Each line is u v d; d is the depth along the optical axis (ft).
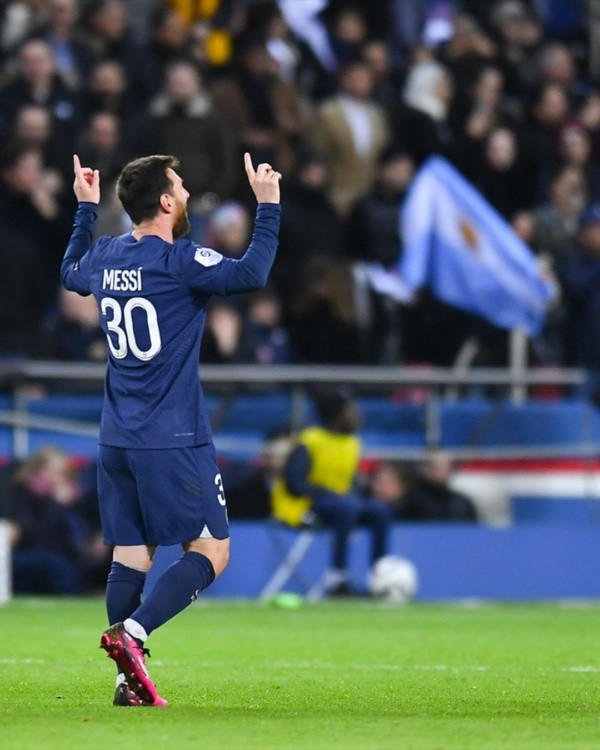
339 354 199.93
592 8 259.39
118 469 75.72
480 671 98.73
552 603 177.68
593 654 113.19
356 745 60.34
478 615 154.51
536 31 244.63
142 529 76.43
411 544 180.75
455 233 200.54
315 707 76.02
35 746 59.31
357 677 93.86
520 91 236.43
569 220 223.51
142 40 229.45
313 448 170.30
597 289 211.20
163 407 75.15
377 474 179.42
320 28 229.25
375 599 173.47
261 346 189.98
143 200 77.05
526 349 211.20
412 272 199.62
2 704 75.41
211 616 149.28
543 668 101.40
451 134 221.87
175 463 74.90
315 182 203.21
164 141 192.65
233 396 178.19
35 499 168.55
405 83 225.15
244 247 187.62
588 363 211.20
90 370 167.84
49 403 181.47
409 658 109.29
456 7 244.42
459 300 200.64
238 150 201.87
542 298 202.28
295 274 201.67
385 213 205.87
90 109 196.13
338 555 173.58
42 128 188.55
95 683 86.89
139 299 75.41
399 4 237.86
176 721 68.18
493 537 184.24
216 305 185.78
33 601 160.97
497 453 189.16
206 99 196.13
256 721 68.69
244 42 207.92
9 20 205.67
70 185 192.34
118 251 76.84
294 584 177.78
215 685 87.76
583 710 75.72
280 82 207.41
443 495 185.98
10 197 188.55
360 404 194.08
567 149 230.07
